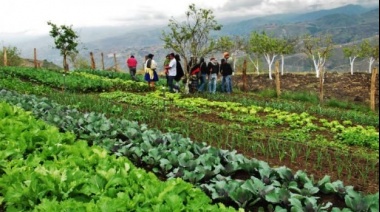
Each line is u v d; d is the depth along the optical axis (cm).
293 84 3606
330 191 745
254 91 3002
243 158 890
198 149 945
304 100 2567
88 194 554
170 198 505
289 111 2034
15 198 549
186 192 557
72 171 598
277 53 4206
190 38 2300
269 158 1029
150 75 2622
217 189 718
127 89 2670
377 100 2841
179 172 806
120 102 2038
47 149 732
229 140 1212
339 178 886
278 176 795
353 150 1257
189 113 1788
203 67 2412
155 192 540
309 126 1589
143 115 1570
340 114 1983
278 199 671
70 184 556
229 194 688
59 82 2550
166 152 888
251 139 1262
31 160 694
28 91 2220
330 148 1206
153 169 852
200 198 536
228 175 836
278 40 4197
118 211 481
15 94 1680
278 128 1566
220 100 2270
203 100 2142
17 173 607
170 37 2309
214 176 805
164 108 1783
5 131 877
